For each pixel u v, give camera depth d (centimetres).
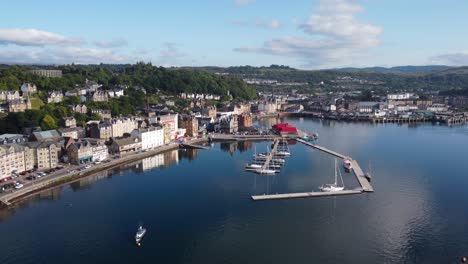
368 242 15200
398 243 15125
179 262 13800
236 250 14600
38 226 16550
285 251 14500
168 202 19538
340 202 19488
